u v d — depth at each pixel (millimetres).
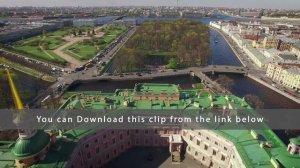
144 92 142625
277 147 102188
